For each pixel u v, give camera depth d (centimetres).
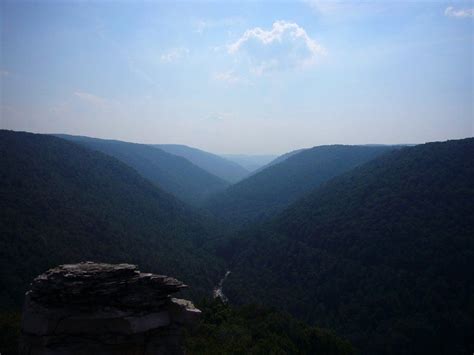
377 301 7650
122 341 2169
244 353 4394
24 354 2103
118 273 2166
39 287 2081
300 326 6106
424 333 6494
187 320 2339
